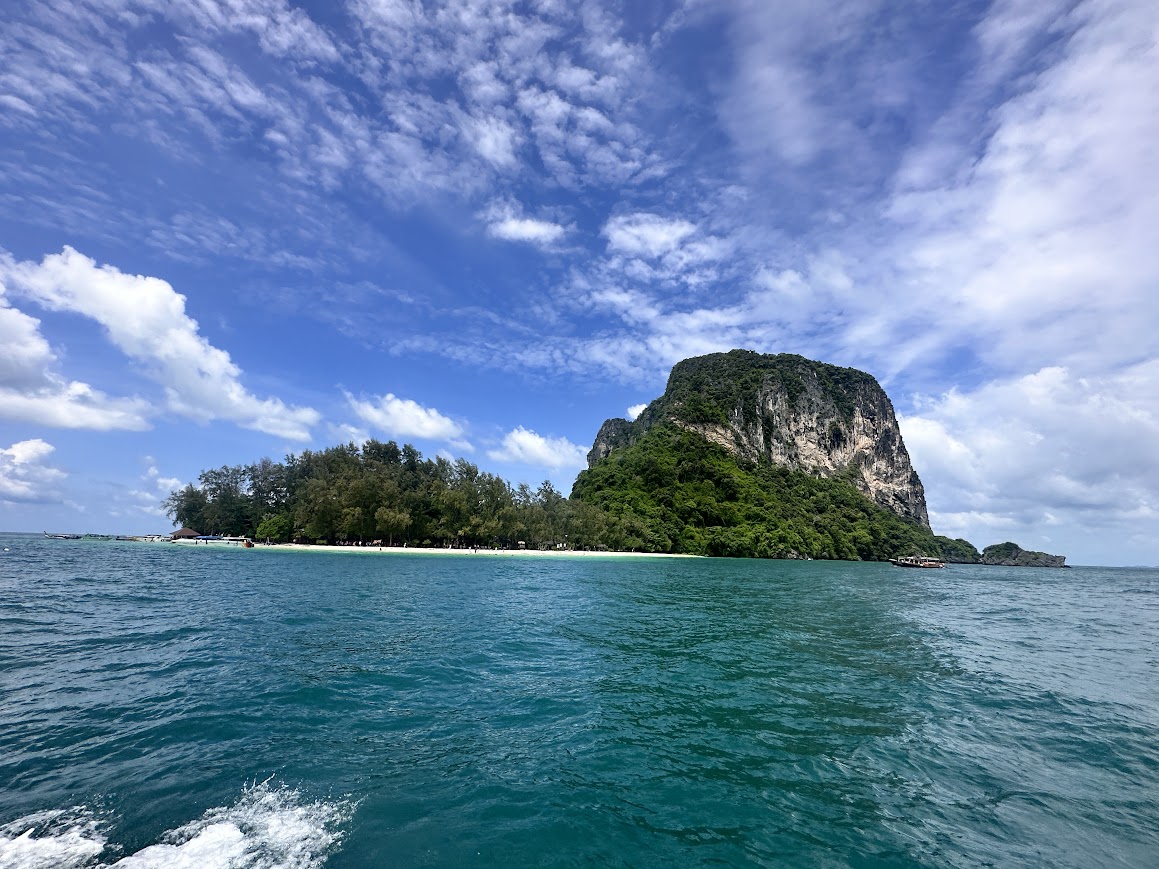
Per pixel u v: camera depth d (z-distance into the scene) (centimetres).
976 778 1146
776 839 886
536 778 1072
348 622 2748
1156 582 12169
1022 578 12169
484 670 1892
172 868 721
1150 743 1373
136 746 1141
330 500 10925
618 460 18450
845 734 1383
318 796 955
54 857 738
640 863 804
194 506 12950
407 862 770
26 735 1178
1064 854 870
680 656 2253
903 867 822
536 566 8300
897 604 4725
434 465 13525
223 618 2731
